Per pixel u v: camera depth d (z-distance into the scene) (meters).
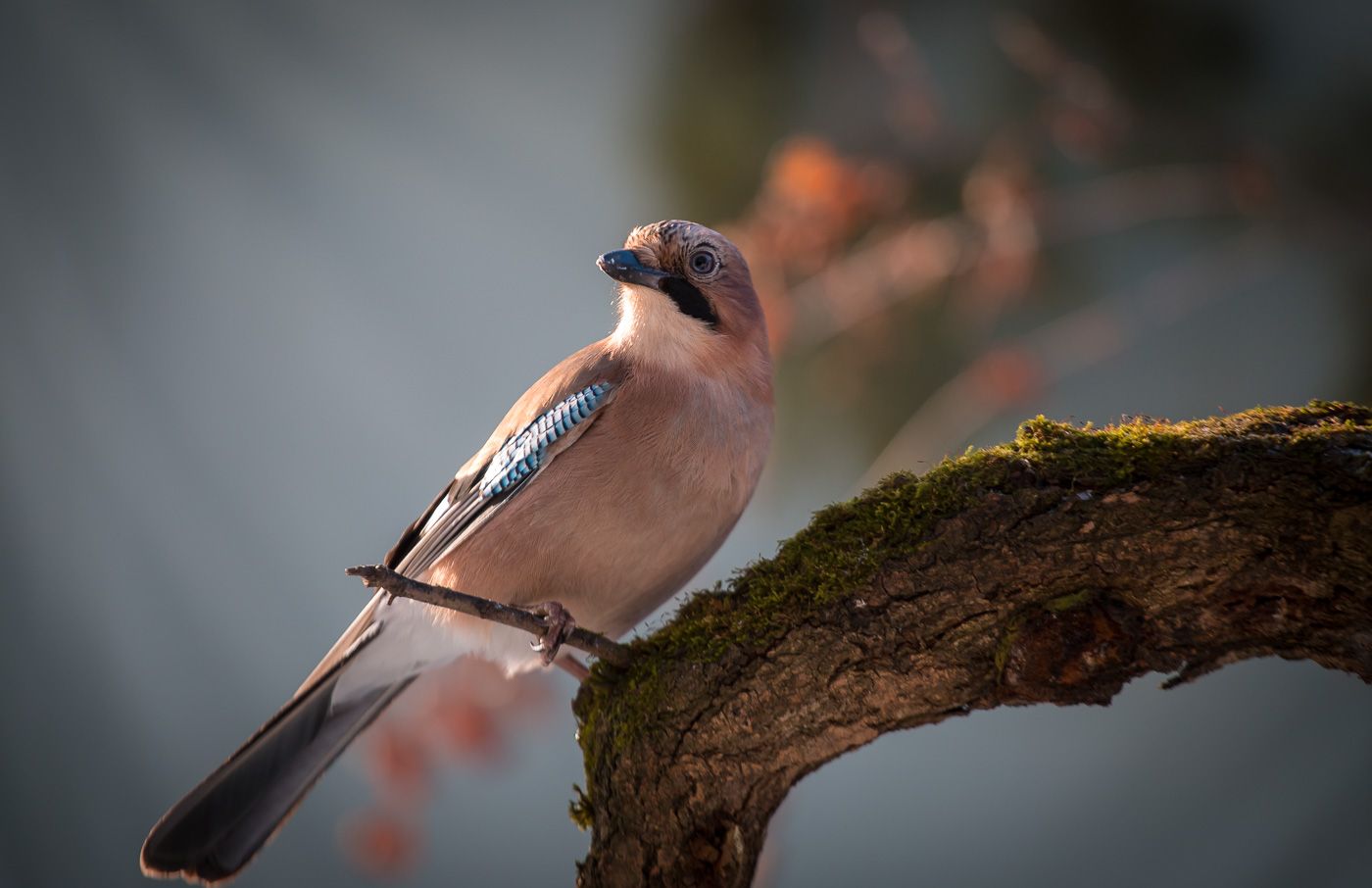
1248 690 12.39
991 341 9.90
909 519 4.84
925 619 4.82
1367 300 9.50
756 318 7.14
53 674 15.41
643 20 11.59
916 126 9.74
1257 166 9.26
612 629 7.09
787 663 5.04
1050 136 9.59
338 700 7.36
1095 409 10.68
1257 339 10.28
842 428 10.19
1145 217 9.48
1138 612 4.66
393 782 9.83
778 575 5.11
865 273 9.48
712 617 5.22
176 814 6.99
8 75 17.48
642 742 5.33
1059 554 4.64
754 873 5.54
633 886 5.49
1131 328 9.70
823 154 9.55
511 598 6.74
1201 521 4.50
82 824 14.62
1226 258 9.63
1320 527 4.38
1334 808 11.62
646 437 6.50
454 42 16.20
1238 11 9.29
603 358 6.87
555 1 15.52
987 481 4.76
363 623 7.11
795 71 10.34
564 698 10.34
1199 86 9.38
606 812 5.48
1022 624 4.73
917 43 9.99
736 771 5.27
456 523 6.89
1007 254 9.35
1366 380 9.52
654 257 6.97
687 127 10.58
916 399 10.00
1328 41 9.20
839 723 5.09
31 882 14.26
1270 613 4.55
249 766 7.17
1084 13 9.49
